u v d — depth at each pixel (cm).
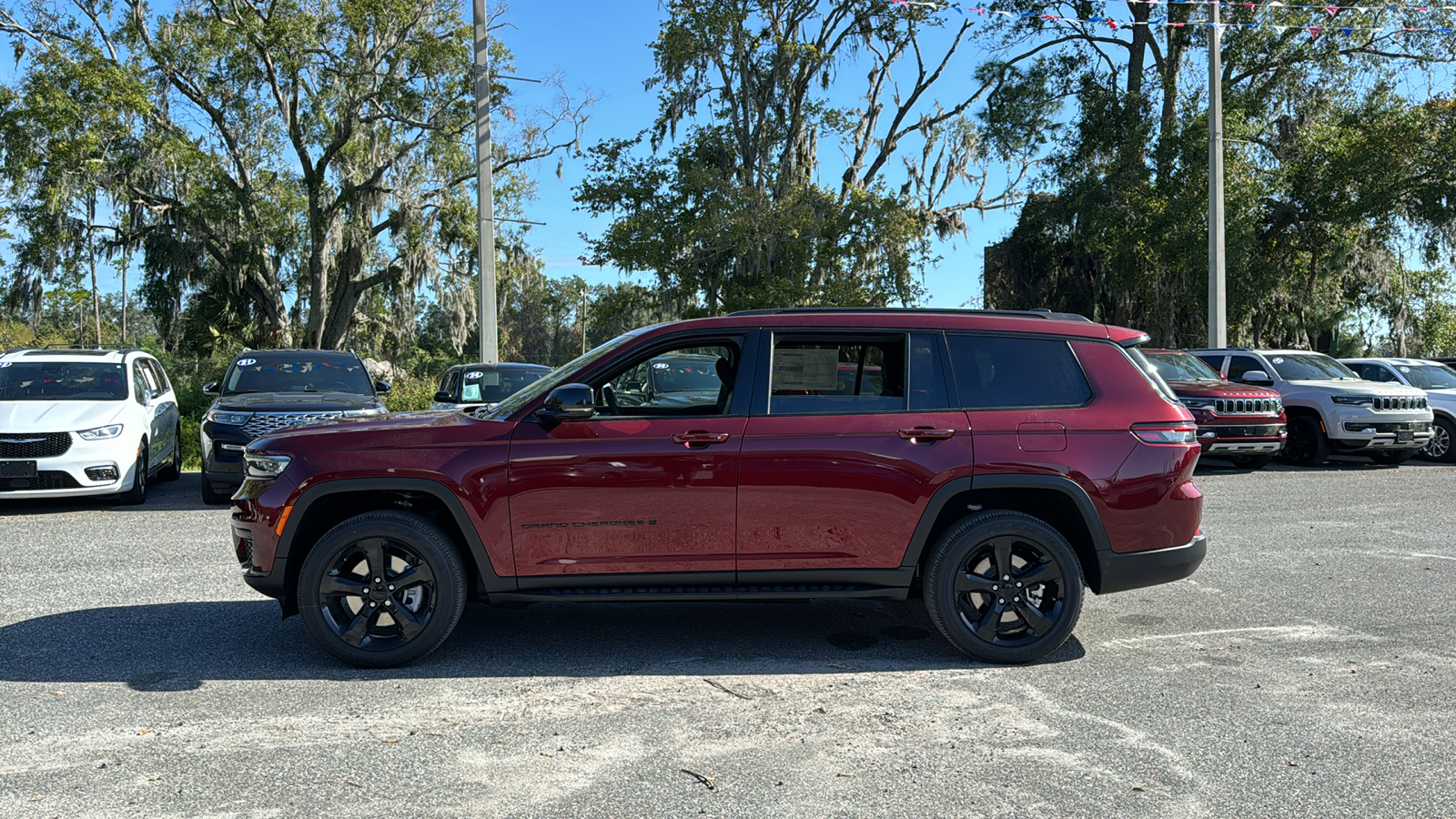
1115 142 3080
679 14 3170
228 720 423
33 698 449
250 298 3928
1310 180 2905
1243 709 440
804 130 3341
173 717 425
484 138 1709
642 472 487
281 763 376
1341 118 2905
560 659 517
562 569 492
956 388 507
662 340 511
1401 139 2662
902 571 499
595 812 336
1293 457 1520
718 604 639
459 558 494
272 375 1211
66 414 1037
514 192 3659
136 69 3322
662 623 591
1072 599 501
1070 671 498
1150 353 1523
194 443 1619
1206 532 902
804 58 3347
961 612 505
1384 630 575
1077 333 522
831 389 507
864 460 493
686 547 493
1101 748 394
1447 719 427
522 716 430
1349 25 2806
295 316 4128
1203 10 2938
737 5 3170
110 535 886
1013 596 504
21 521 981
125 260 3894
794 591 497
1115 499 501
